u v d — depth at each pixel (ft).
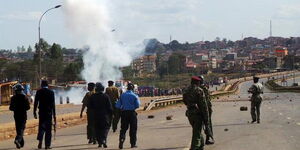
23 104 56.39
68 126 95.91
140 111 149.59
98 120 55.11
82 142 62.34
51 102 55.26
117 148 54.95
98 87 55.52
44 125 55.21
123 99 54.75
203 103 47.73
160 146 55.93
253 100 84.94
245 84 643.45
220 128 77.05
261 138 61.67
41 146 55.88
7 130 71.87
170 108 176.86
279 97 238.48
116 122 71.72
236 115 110.11
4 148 57.88
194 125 48.14
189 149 52.26
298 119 92.89
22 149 55.88
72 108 174.29
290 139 60.18
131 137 55.11
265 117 99.30
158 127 84.53
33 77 426.10
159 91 328.90
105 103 55.21
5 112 159.43
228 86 532.73
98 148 55.26
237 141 58.80
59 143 61.31
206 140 56.08
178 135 68.69
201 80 55.83
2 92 196.34
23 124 56.54
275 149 51.42
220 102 204.23
